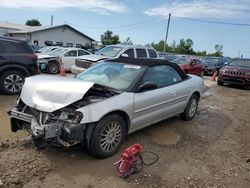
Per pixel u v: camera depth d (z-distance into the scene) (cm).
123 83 493
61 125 386
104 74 530
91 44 4516
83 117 390
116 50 1155
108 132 430
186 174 409
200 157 473
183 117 665
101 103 418
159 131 582
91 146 413
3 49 813
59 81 433
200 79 698
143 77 504
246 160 477
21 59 838
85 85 412
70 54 1579
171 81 589
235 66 1485
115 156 446
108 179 379
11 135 500
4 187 344
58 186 356
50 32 4025
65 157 429
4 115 625
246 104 993
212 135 593
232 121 725
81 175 384
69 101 392
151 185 373
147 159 447
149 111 510
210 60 2389
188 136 570
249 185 395
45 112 396
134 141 516
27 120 420
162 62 573
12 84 835
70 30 4203
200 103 933
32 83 437
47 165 402
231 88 1432
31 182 359
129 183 374
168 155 470
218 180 401
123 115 459
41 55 1494
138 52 1198
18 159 412
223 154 495
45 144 402
